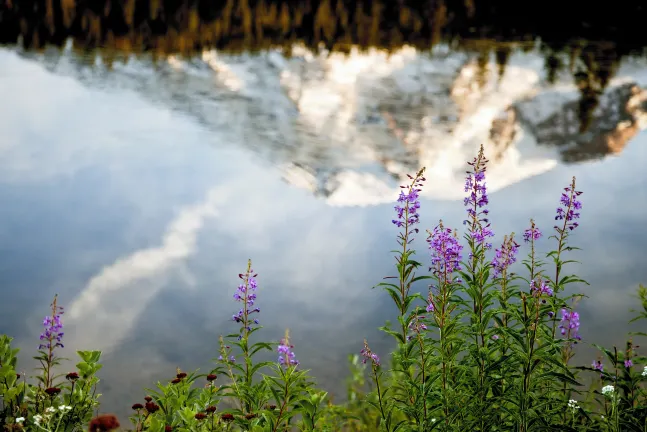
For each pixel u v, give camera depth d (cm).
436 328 543
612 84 3219
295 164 2092
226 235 1496
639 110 2795
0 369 521
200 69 3481
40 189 1780
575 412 531
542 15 5075
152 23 4444
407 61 3834
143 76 3312
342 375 877
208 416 522
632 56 3838
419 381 538
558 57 3844
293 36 4522
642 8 5134
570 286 1124
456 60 3853
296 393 514
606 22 4853
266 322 1080
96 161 2064
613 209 1596
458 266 532
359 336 1002
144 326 1077
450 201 1705
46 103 2786
